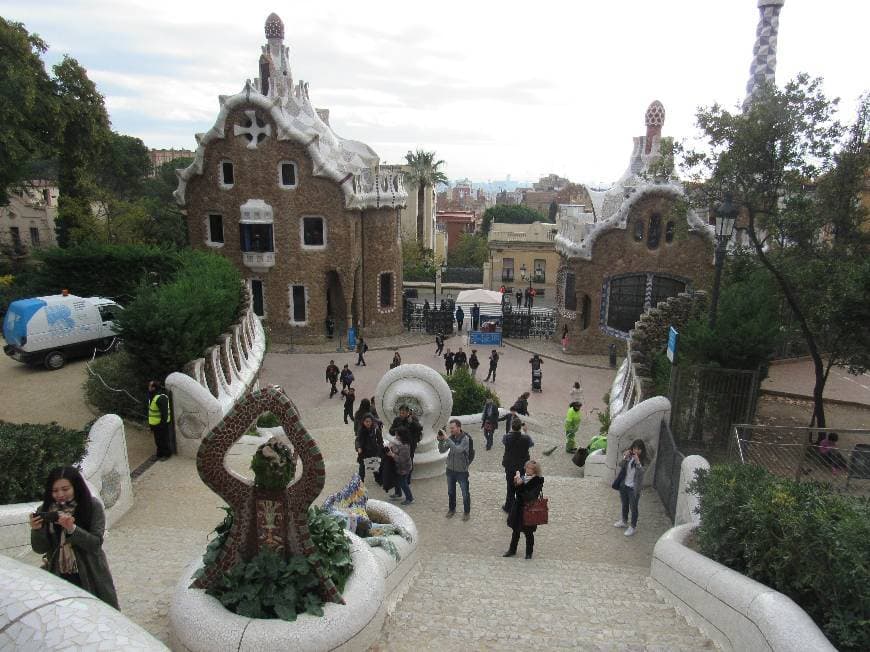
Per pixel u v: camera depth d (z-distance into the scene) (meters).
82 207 45.41
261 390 5.80
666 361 17.77
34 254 26.48
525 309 46.59
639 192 34.16
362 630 5.84
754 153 15.81
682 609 7.77
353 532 8.36
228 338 18.75
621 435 13.57
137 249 26.81
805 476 11.50
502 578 9.22
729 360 14.46
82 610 3.23
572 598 8.33
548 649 6.43
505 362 35.81
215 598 5.81
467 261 76.50
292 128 34.94
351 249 37.06
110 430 10.81
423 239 71.62
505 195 199.50
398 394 13.94
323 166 35.47
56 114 35.16
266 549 5.88
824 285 14.91
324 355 36.06
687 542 8.68
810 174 15.80
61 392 18.45
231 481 5.87
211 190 36.62
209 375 17.05
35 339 20.11
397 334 41.53
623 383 21.47
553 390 30.84
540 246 62.94
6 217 57.69
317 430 20.67
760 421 15.95
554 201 118.06
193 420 13.93
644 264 35.16
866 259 14.59
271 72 36.66
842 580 6.10
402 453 12.34
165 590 7.27
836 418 16.41
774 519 6.96
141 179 62.34
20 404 17.44
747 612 6.21
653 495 13.34
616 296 36.09
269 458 5.75
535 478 10.13
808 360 21.69
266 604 5.68
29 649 2.99
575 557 10.78
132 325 15.39
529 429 21.67
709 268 34.31
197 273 20.67
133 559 8.63
